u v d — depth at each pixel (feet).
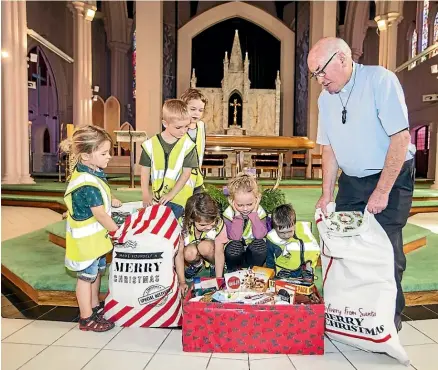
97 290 9.00
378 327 7.08
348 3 61.11
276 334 7.43
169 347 7.68
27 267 11.14
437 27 51.78
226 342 7.47
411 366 6.98
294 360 7.20
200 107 10.01
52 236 14.34
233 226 9.16
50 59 59.00
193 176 10.32
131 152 27.32
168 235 8.37
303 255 8.72
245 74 51.26
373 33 66.80
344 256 7.30
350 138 7.68
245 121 51.49
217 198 10.15
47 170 62.64
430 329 8.51
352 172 8.10
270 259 9.09
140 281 8.31
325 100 7.94
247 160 41.70
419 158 57.98
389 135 7.20
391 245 7.22
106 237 8.29
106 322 8.43
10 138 33.17
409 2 58.49
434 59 51.70
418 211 25.21
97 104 53.42
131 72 67.72
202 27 55.88
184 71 55.83
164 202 9.25
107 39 65.10
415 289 9.89
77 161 8.27
